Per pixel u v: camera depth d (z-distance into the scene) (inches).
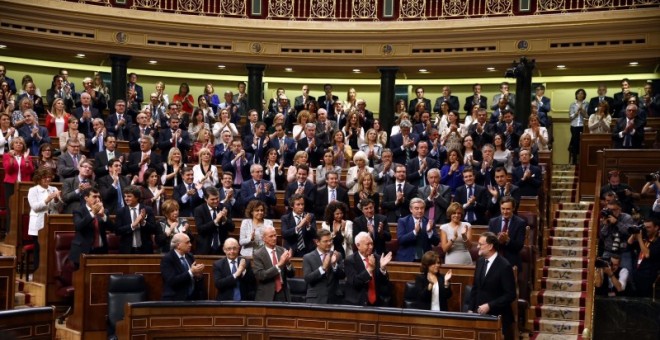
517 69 673.6
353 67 762.8
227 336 333.1
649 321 400.8
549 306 442.6
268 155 507.2
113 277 362.0
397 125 617.9
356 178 486.9
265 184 456.8
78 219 389.4
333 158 495.5
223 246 377.1
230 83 834.8
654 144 607.8
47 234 406.3
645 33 667.4
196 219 407.5
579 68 743.1
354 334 322.3
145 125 557.6
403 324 316.5
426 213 436.8
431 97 816.9
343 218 399.5
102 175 472.7
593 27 680.4
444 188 441.7
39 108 622.2
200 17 743.7
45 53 735.1
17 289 421.1
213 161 544.7
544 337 415.2
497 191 448.1
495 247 328.8
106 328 370.0
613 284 424.8
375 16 754.8
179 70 815.1
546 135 594.6
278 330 332.8
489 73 788.6
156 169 486.3
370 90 832.3
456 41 726.5
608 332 404.5
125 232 390.3
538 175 499.8
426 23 734.5
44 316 305.6
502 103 605.9
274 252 357.4
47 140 525.7
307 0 762.8
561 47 695.1
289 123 665.6
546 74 775.7
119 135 578.2
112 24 719.1
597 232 445.1
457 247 388.8
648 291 421.4
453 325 309.9
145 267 380.5
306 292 371.9
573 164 673.0
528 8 709.9
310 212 447.2
